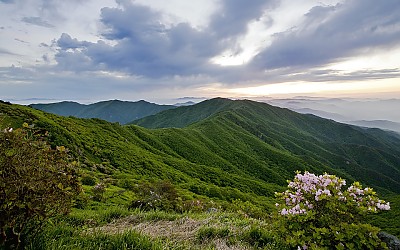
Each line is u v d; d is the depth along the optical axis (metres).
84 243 5.99
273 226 7.87
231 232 8.02
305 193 7.65
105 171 65.06
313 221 7.23
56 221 7.05
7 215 4.56
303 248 6.77
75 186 5.73
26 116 78.88
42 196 4.94
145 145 119.06
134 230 6.73
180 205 16.84
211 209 15.55
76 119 113.25
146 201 17.19
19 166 4.66
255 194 99.19
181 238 7.66
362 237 6.42
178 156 127.38
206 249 6.66
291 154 199.12
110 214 10.21
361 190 7.34
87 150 78.50
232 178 110.94
